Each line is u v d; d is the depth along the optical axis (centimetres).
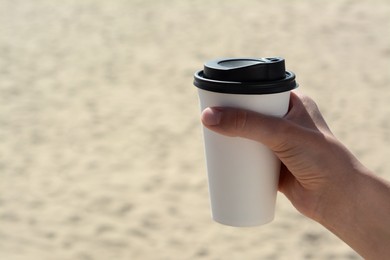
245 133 86
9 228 273
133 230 270
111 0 634
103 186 309
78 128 378
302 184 95
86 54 503
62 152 349
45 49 516
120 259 249
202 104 88
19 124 386
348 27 534
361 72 451
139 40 529
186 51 502
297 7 586
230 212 90
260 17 568
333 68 458
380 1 593
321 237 261
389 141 349
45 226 275
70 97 425
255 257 248
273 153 90
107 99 420
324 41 510
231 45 510
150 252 254
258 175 89
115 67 477
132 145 354
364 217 93
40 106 412
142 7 610
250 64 85
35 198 299
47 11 605
